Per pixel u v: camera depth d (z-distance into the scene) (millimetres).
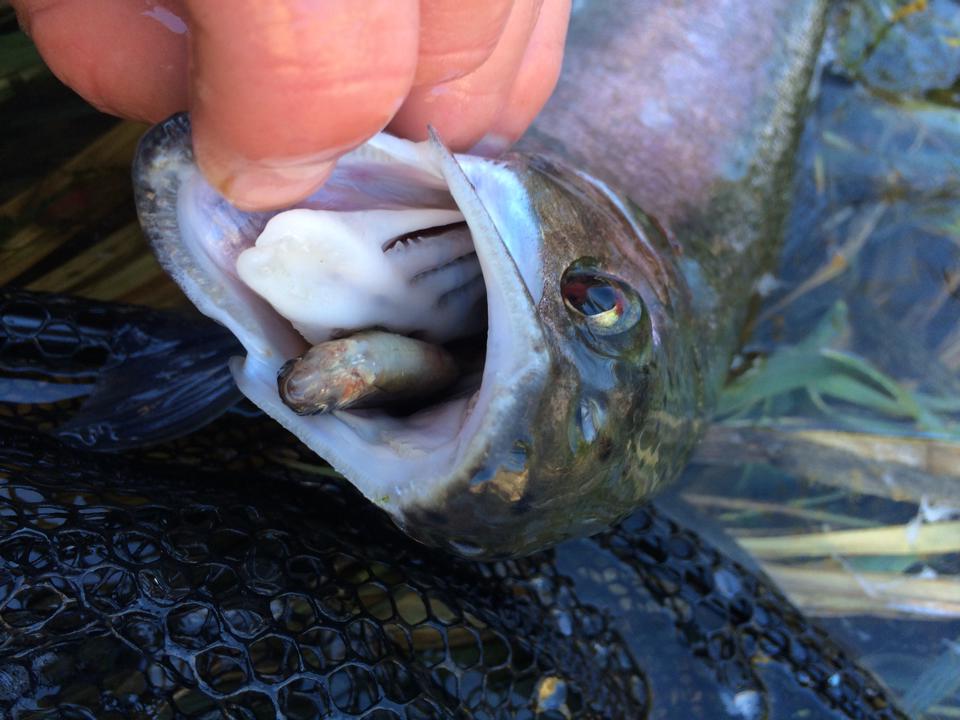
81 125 191
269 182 93
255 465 153
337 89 85
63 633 109
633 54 207
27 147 189
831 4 261
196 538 123
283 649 126
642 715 160
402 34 85
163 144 101
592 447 113
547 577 162
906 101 262
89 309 151
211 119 87
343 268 108
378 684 122
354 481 112
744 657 168
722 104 213
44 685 115
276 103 85
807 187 254
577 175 147
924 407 227
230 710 117
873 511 212
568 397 109
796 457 215
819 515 211
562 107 200
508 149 143
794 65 232
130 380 147
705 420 188
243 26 81
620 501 131
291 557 127
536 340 102
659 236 158
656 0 211
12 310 145
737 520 211
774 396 227
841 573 204
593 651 160
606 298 117
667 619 171
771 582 200
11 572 108
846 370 229
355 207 111
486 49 102
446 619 158
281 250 104
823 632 181
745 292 219
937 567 205
